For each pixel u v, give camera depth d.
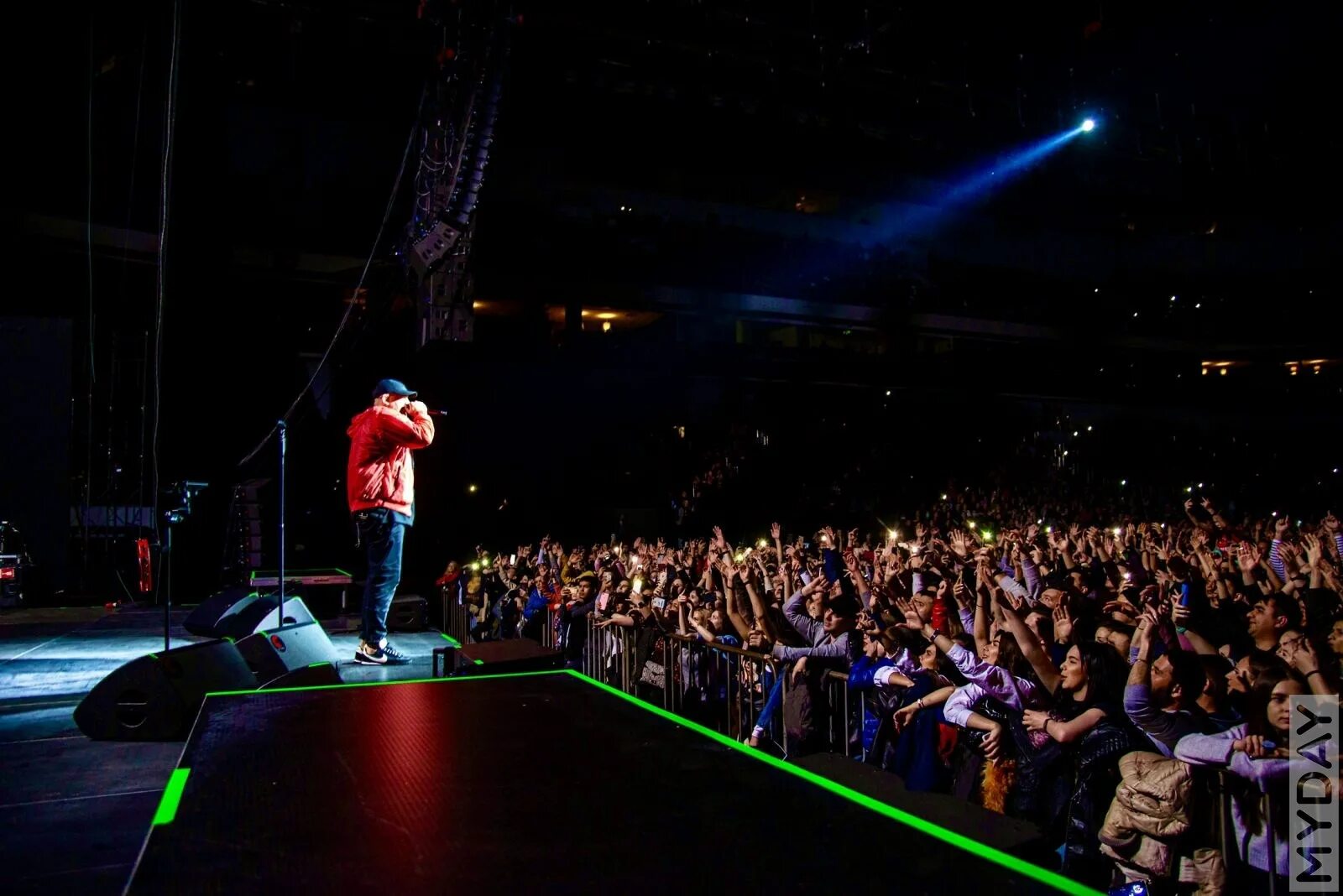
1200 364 31.67
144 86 16.73
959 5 19.03
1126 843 3.59
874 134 23.00
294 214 19.08
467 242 12.77
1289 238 30.30
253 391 19.77
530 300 22.98
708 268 24.88
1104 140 23.50
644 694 7.05
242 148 19.77
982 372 27.61
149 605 13.77
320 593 10.69
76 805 3.49
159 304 15.12
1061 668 4.31
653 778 1.58
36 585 14.56
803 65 19.50
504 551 21.38
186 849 1.23
